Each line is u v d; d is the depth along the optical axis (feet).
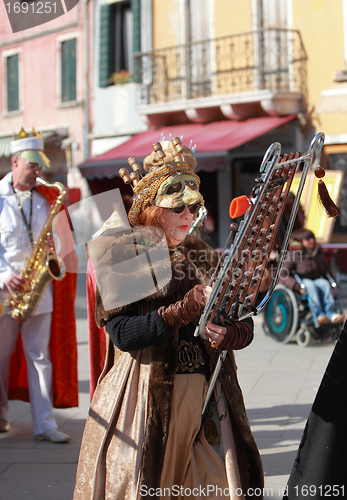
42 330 13.51
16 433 13.87
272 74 43.16
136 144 44.11
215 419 7.09
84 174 41.34
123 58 52.39
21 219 13.47
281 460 11.64
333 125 41.06
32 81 59.06
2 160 58.49
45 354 13.53
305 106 41.96
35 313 13.32
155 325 6.38
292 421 13.98
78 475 6.89
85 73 54.49
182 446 6.81
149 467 6.43
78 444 13.00
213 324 6.35
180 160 7.07
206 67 45.73
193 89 46.42
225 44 44.88
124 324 6.50
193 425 6.81
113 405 6.78
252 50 43.65
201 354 7.00
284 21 42.65
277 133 42.52
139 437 6.59
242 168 44.50
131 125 51.72
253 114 42.93
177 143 7.19
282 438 12.89
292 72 42.27
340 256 36.17
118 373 6.93
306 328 22.70
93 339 8.11
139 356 6.82
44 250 13.14
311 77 41.73
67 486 10.77
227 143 37.58
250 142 43.62
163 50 47.16
